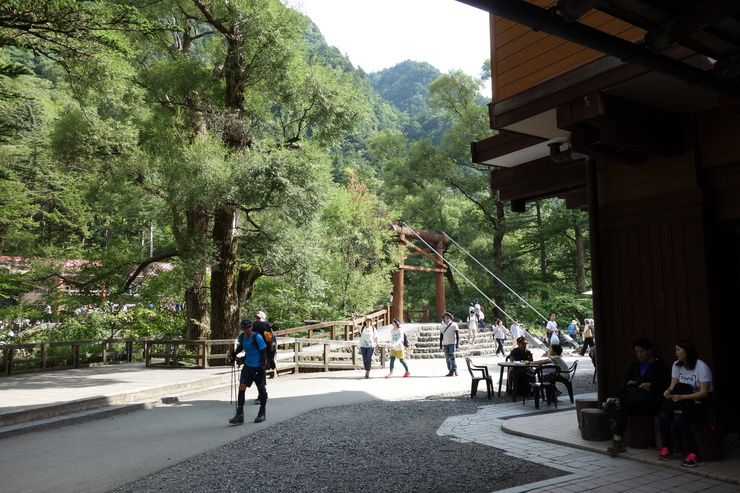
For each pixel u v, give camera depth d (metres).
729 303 5.82
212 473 5.20
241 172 13.12
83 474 5.23
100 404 8.83
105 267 15.79
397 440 6.53
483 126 32.19
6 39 8.01
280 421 7.91
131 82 10.98
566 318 32.38
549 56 6.24
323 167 14.28
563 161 7.26
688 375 5.34
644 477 4.79
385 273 25.61
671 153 5.95
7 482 4.99
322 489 4.68
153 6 15.22
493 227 34.56
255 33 14.56
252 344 7.97
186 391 10.92
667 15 3.07
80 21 7.94
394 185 37.62
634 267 6.34
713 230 5.79
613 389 6.45
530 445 6.12
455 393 10.95
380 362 16.98
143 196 15.33
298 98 15.78
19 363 13.20
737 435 5.64
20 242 23.72
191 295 16.56
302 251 14.80
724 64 3.59
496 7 2.70
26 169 31.67
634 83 5.33
